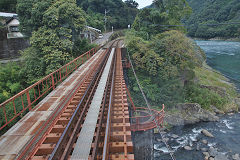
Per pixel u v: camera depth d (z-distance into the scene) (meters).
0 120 11.73
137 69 23.31
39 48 17.34
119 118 6.43
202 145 14.19
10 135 5.17
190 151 13.55
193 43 25.45
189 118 17.78
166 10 34.12
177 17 31.67
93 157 3.74
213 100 20.61
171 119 17.41
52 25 17.73
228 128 16.50
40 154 4.41
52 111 6.75
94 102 7.16
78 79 11.30
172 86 20.42
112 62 16.38
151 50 22.64
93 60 18.11
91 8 69.38
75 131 4.82
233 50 43.97
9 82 16.11
